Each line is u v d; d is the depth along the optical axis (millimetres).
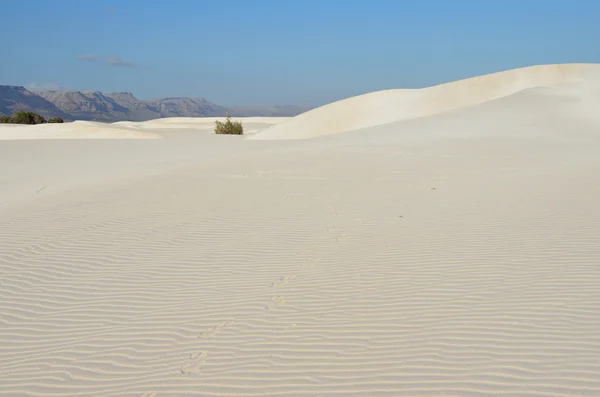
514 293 6270
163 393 4926
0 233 10852
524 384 4500
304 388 4785
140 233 10336
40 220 11828
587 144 19516
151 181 16062
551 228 8570
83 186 16844
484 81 49344
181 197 13383
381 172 15234
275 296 6891
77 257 9109
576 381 4469
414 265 7508
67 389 5168
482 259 7484
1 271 8594
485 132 23594
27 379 5402
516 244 7965
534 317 5633
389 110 47906
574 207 9656
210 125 86188
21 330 6520
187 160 24266
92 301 7246
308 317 6188
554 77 47094
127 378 5262
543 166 14375
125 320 6582
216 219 11055
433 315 5914
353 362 5129
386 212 10602
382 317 5996
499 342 5203
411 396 4500
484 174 13859
